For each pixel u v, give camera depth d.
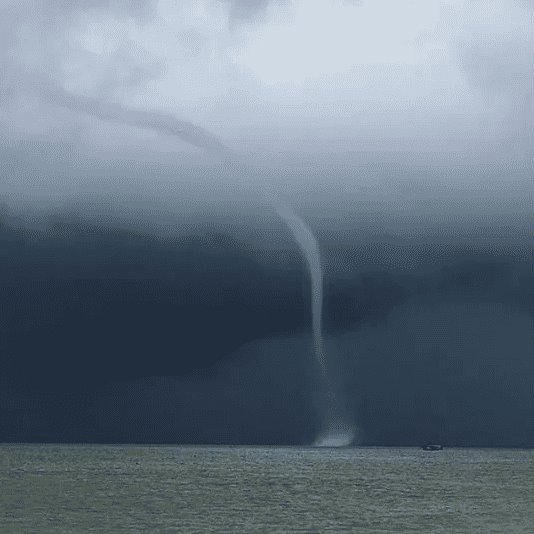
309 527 119.81
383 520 128.50
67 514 132.88
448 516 134.50
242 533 112.94
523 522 126.69
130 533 111.75
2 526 117.38
